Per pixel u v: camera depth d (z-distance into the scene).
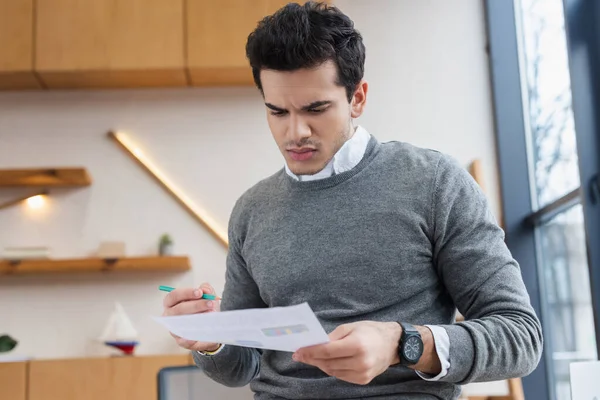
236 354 1.68
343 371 1.26
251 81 4.54
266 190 1.68
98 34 4.32
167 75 4.42
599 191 3.34
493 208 4.54
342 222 1.54
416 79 4.65
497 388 4.30
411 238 1.50
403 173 1.56
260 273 1.59
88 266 4.36
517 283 1.47
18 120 4.59
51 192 4.55
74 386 4.07
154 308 4.46
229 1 4.35
